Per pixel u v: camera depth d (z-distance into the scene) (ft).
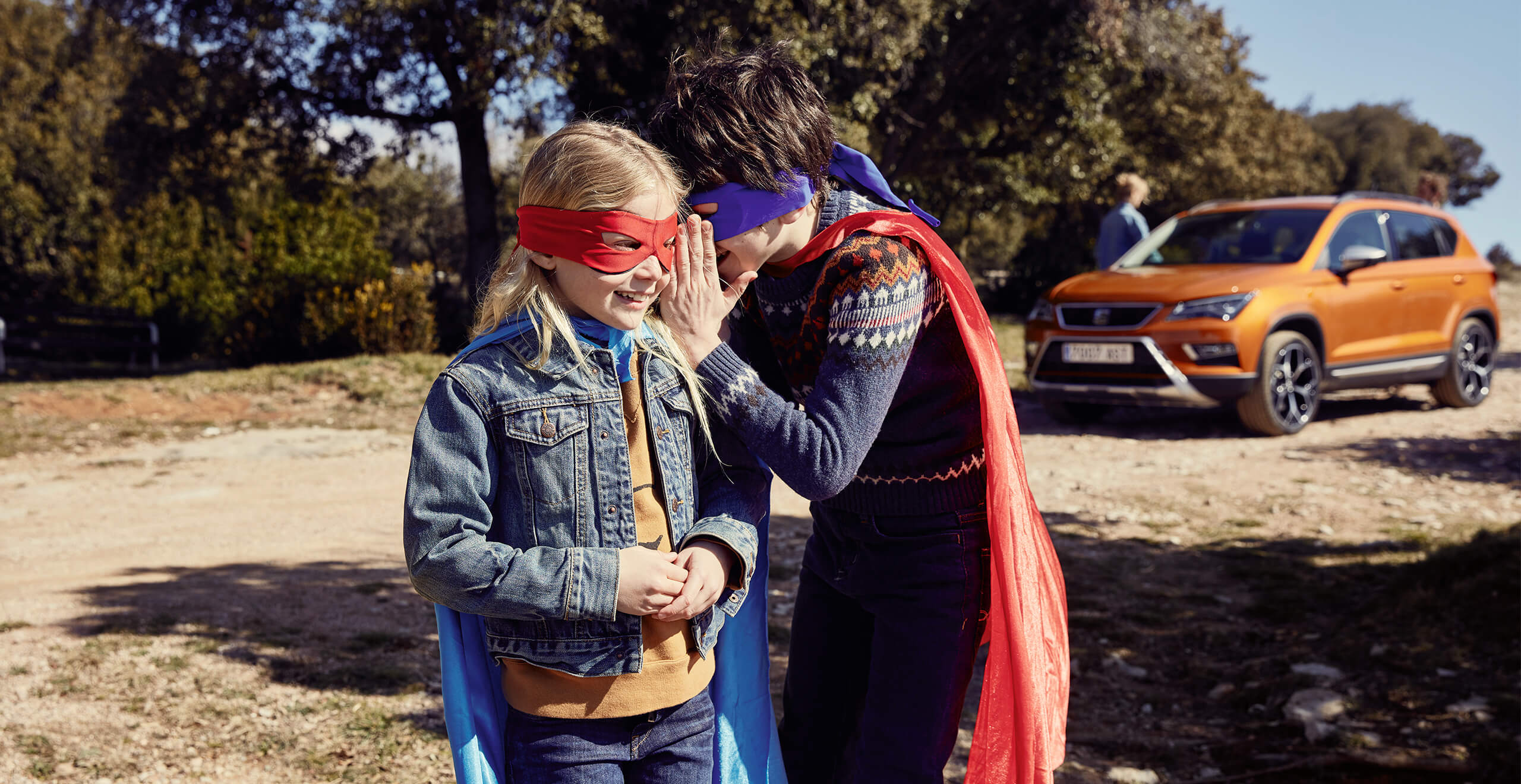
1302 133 150.71
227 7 53.01
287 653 12.16
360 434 30.37
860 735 6.33
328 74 54.19
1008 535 5.89
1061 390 27.12
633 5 48.49
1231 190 105.50
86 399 32.94
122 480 24.14
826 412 5.39
